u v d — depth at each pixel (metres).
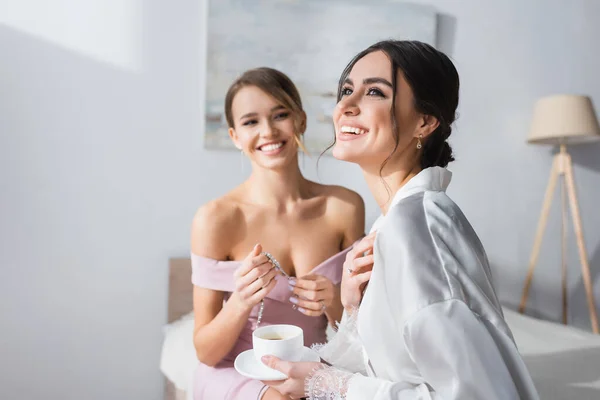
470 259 0.74
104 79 2.14
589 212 2.84
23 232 2.07
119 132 2.16
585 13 2.82
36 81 2.07
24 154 2.06
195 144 2.24
